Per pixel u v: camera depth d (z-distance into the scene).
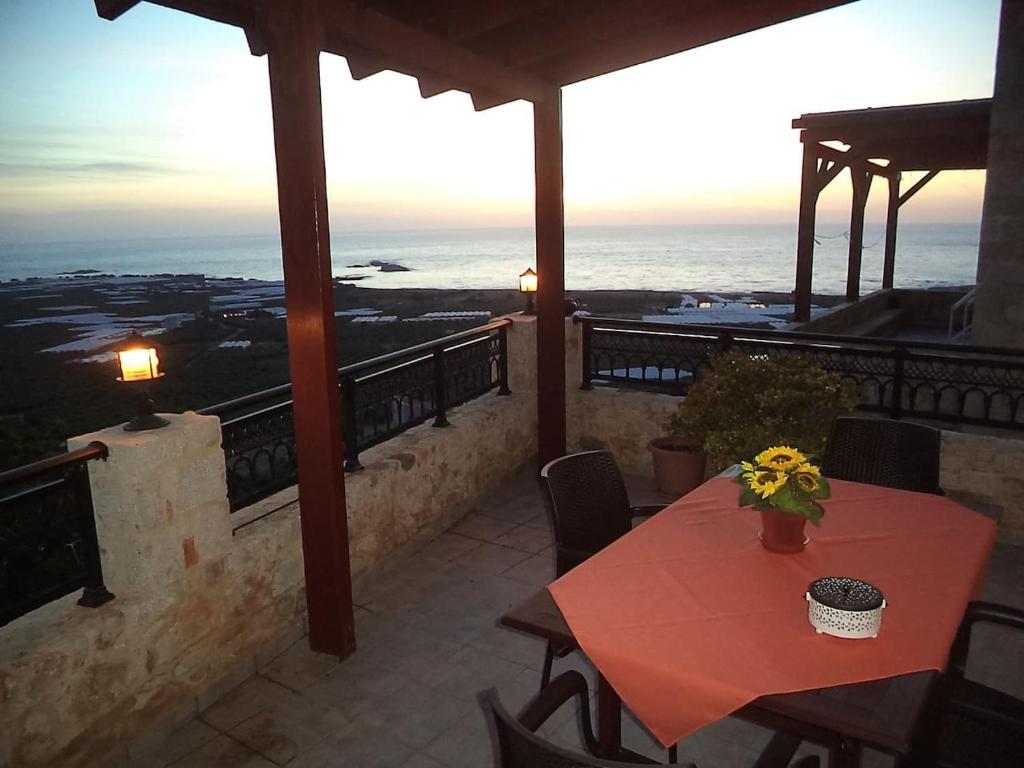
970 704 1.92
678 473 4.79
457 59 3.85
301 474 3.12
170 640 2.72
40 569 2.55
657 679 1.71
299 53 2.76
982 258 5.59
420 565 4.12
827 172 9.14
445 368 4.84
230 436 3.29
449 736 2.70
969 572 2.17
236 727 2.78
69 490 2.48
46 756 2.32
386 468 4.00
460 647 3.30
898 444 3.25
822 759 2.53
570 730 2.73
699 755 2.56
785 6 3.85
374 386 4.24
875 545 2.36
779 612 1.93
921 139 9.02
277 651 3.27
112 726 2.53
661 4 3.74
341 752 2.63
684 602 2.00
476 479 4.92
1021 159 5.28
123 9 2.55
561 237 5.00
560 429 5.24
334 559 3.13
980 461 4.20
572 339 5.67
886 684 1.61
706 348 5.16
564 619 1.94
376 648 3.30
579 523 2.92
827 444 3.41
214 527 2.90
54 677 2.32
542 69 4.63
